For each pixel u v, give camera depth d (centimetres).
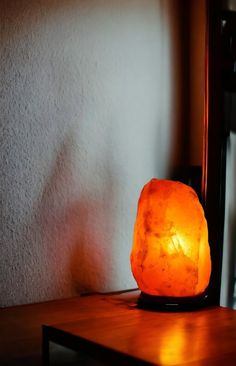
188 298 83
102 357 64
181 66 104
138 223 84
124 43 96
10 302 85
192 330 71
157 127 101
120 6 96
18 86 84
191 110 105
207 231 86
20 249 85
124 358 61
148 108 100
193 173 102
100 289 95
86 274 93
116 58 95
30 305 86
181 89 104
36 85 86
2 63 83
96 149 93
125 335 69
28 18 85
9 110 84
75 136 91
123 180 97
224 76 95
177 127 104
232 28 95
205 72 94
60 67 89
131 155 98
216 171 94
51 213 88
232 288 95
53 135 88
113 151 95
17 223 85
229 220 95
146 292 84
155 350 62
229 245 95
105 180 94
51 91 88
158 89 101
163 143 102
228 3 95
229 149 96
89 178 92
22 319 78
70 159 90
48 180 88
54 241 89
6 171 84
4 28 83
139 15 98
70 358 86
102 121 94
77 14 90
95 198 93
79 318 78
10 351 76
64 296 90
